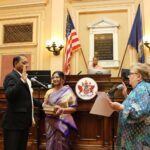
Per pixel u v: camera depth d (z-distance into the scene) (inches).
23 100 115.7
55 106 132.2
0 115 189.3
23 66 118.3
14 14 317.1
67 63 282.2
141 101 84.1
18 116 113.9
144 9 285.6
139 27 282.0
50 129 137.6
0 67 313.0
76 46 289.7
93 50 296.8
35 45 306.7
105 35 297.6
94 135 176.1
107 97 93.5
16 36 316.5
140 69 91.4
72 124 141.0
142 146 84.0
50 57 295.4
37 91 185.0
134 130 86.1
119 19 297.1
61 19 296.0
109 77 182.7
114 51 292.0
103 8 298.2
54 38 292.8
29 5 312.8
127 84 175.8
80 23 304.7
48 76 193.8
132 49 287.3
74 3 305.4
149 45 275.4
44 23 305.9
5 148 114.7
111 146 172.1
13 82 113.8
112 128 166.4
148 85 88.6
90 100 175.2
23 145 117.1
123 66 289.0
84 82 175.9
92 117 177.5
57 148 135.3
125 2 295.1
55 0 300.7
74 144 176.4
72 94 142.9
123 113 84.7
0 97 190.1
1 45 315.3
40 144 176.6
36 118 176.4
